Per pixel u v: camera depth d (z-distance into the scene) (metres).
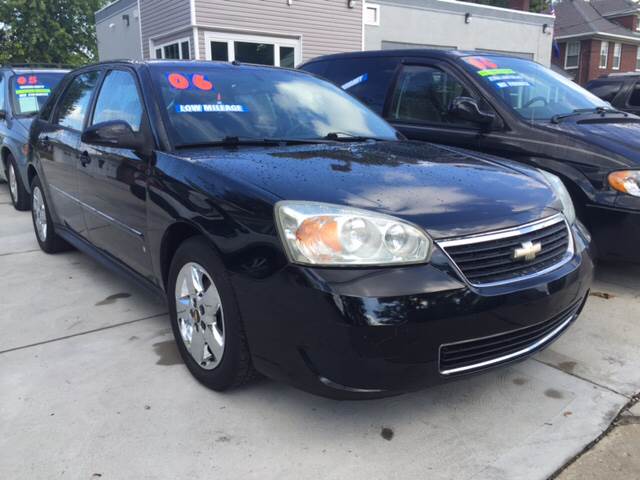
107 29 17.81
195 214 2.51
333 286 2.03
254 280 2.23
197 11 12.84
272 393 2.68
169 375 2.84
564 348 3.19
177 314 2.84
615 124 4.26
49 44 20.86
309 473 2.15
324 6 14.82
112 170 3.31
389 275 2.06
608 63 33.34
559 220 2.63
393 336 2.03
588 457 2.25
